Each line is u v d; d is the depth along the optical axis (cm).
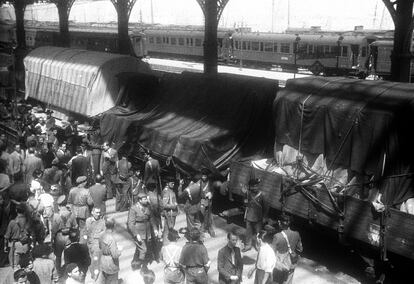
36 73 2525
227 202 1337
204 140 1236
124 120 1575
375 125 917
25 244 870
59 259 885
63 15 4016
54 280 734
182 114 1488
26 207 888
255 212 1027
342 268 987
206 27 2306
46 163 1413
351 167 972
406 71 1670
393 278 930
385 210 841
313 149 1064
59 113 2364
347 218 913
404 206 904
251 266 971
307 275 956
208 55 2314
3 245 1002
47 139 1603
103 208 1062
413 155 917
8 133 1816
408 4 1617
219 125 1332
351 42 3825
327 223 953
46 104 2488
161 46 5472
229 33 5022
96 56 2123
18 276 637
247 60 4809
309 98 1075
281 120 1144
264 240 821
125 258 1026
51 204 1056
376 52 3769
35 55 2592
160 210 1006
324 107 1025
